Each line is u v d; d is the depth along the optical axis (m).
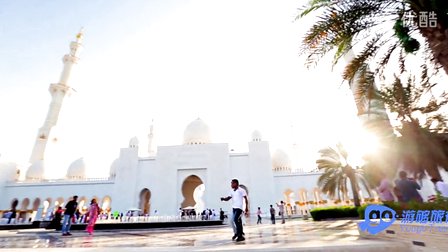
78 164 37.41
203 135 37.75
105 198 35.03
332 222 14.47
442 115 12.47
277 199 31.28
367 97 7.69
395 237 4.83
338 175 20.67
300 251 3.79
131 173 33.56
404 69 8.13
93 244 6.04
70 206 9.69
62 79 39.38
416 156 12.52
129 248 4.36
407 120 12.56
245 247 4.22
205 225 15.59
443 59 5.30
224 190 31.55
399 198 7.34
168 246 5.00
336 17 6.34
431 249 3.82
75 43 41.62
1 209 32.31
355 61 7.11
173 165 33.09
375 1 6.12
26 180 34.62
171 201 31.28
